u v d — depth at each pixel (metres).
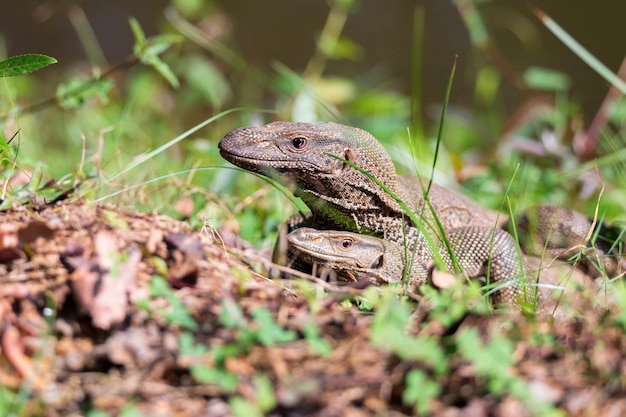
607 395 6.55
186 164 13.62
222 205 10.86
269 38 28.38
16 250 7.36
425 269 10.23
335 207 10.54
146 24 28.66
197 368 6.32
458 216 11.37
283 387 6.36
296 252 9.84
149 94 18.86
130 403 6.26
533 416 6.24
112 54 27.84
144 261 7.61
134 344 6.65
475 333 6.53
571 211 11.64
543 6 27.78
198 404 6.33
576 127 16.28
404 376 6.52
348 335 6.95
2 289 6.95
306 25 28.86
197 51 22.45
